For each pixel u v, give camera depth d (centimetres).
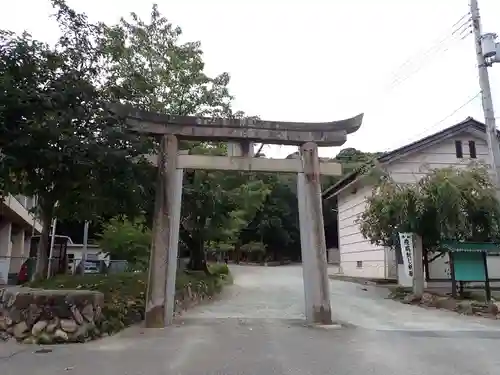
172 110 1548
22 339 770
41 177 916
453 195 1362
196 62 1608
